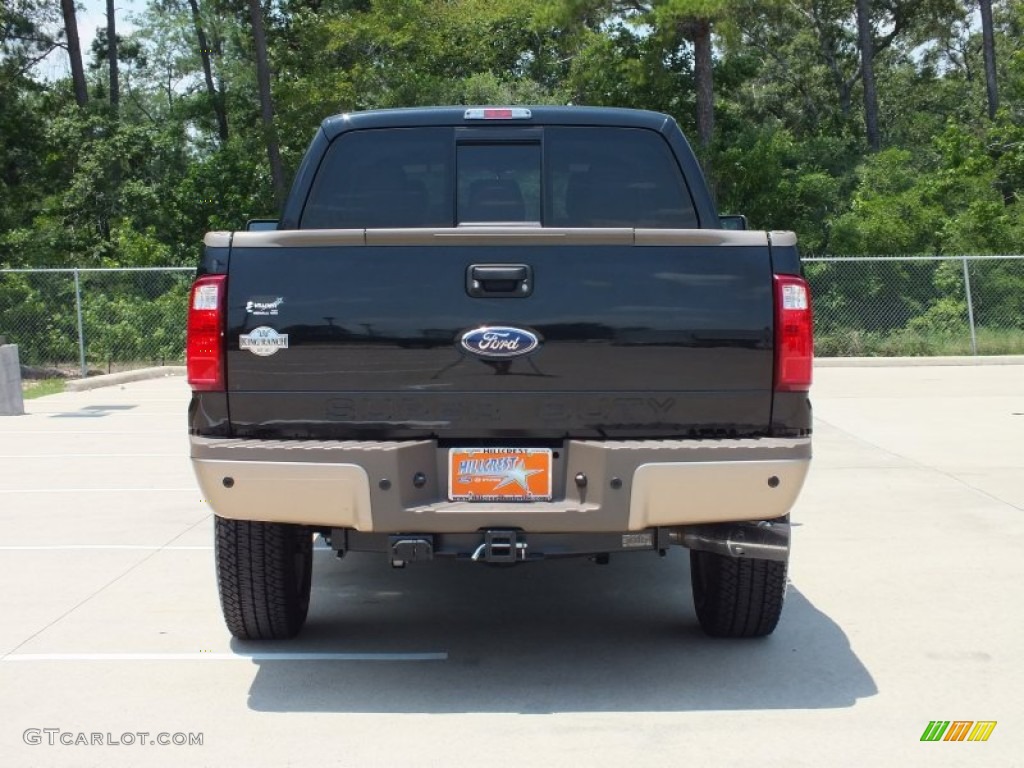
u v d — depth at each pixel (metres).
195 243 38.62
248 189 39.88
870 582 7.11
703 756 4.51
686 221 5.83
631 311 4.93
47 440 13.76
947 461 11.65
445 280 4.94
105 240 38.12
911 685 5.31
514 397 4.94
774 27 53.16
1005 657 5.70
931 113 56.31
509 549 4.86
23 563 7.71
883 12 52.41
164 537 8.47
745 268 4.96
